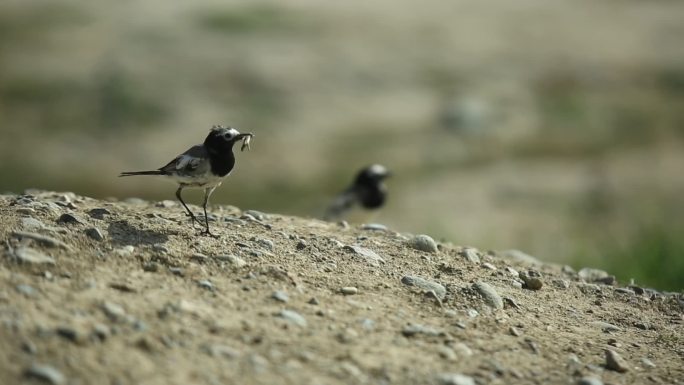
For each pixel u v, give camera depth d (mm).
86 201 9031
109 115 32938
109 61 38000
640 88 38844
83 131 32000
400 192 26484
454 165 29844
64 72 36688
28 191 9516
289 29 44375
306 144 31875
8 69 36969
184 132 32531
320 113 34969
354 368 5766
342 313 6598
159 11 46031
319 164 30062
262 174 28938
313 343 6004
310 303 6672
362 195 16453
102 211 8016
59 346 5309
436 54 42375
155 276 6562
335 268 7582
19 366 5078
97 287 6137
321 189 27938
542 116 35281
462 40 44719
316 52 41312
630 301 8422
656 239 12539
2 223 7051
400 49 42656
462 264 8539
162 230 7680
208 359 5535
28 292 5809
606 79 39688
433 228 19922
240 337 5879
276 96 36219
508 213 23469
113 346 5438
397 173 29016
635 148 31797
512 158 30828
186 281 6586
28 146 30156
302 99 36094
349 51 41781
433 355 6176
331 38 43469
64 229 7141
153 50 40062
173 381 5242
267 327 6094
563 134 33156
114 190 27422
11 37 41125
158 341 5602
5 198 8445
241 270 7016
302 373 5594
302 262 7570
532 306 7730
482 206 24484
